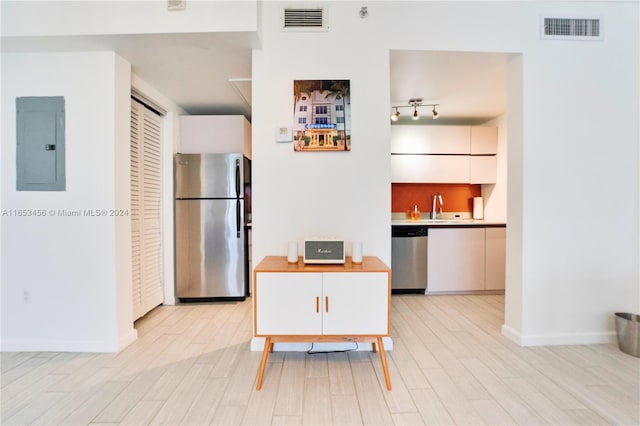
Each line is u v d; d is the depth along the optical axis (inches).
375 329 67.0
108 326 80.1
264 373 69.0
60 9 71.3
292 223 81.2
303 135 80.3
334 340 67.7
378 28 80.3
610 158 84.3
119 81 82.1
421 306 117.0
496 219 144.0
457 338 87.8
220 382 65.6
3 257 80.4
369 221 81.5
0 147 80.3
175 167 120.3
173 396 60.6
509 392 61.6
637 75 84.3
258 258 81.4
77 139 80.0
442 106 126.6
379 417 54.4
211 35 72.9
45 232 80.3
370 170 81.1
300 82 80.0
